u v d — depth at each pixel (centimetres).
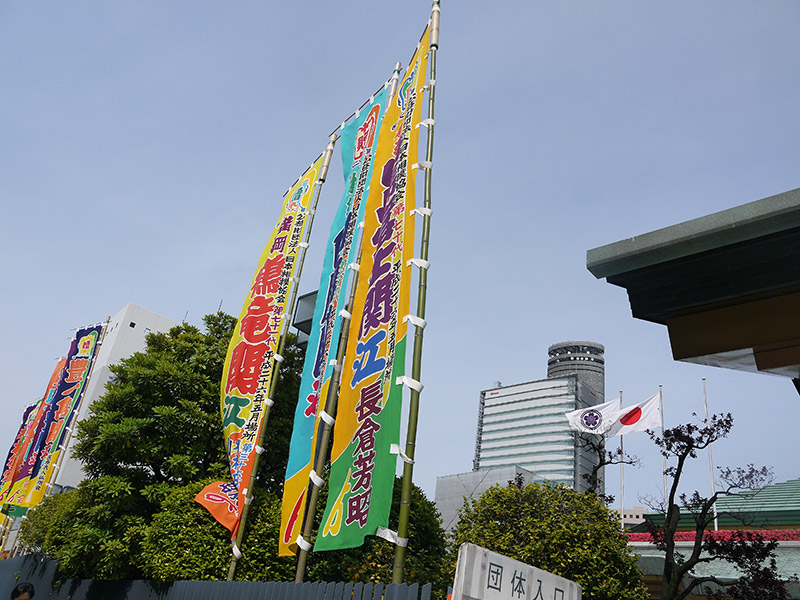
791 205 412
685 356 480
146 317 5416
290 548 1191
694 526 2805
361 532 911
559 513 1786
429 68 1318
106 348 5284
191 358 1948
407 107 1340
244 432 1517
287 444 1831
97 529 1633
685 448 1800
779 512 2733
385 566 1584
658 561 2269
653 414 2428
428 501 1962
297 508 1229
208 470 1727
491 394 15100
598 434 2472
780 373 454
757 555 1714
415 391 946
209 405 1827
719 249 459
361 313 1166
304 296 2028
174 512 1513
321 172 1819
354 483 976
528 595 527
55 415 2588
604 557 1645
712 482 2998
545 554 1662
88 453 1794
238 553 1409
